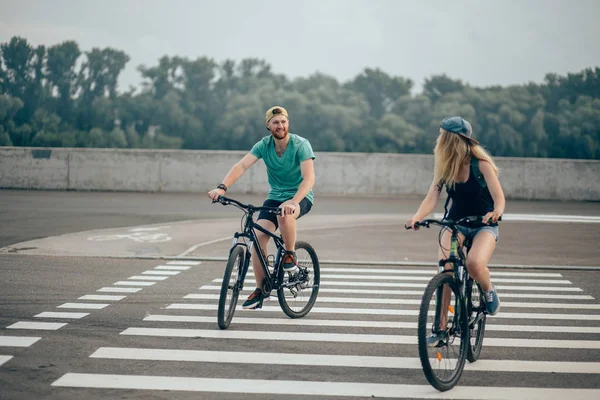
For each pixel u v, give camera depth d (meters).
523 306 9.41
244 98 124.19
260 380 6.12
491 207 6.45
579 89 123.69
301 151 8.09
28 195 23.98
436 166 6.40
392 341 7.50
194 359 6.71
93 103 119.50
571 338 7.75
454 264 6.20
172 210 20.31
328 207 22.19
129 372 6.27
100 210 19.97
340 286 10.64
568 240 15.88
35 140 112.06
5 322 8.02
